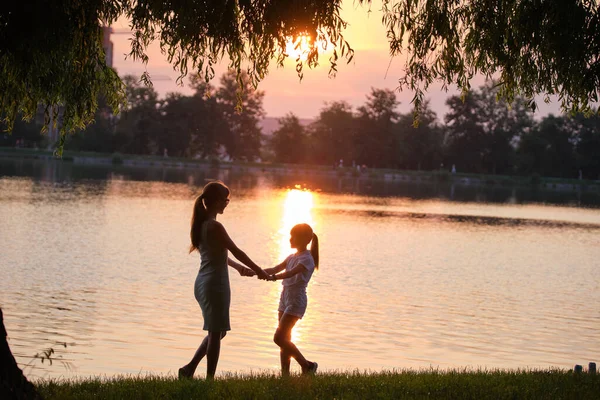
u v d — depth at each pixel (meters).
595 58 10.88
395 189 114.56
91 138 163.12
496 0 11.16
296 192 90.25
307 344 17.34
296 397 8.83
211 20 9.75
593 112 11.78
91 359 14.95
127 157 152.25
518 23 11.08
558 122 169.50
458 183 157.50
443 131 186.00
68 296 21.44
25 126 150.50
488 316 21.88
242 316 19.88
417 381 9.87
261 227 46.88
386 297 24.30
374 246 39.75
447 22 11.08
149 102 168.62
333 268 30.70
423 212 68.62
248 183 106.94
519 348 17.95
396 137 178.50
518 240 47.53
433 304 23.42
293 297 10.98
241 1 9.75
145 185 84.44
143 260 29.39
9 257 28.52
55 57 10.38
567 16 10.72
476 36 11.38
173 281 24.77
